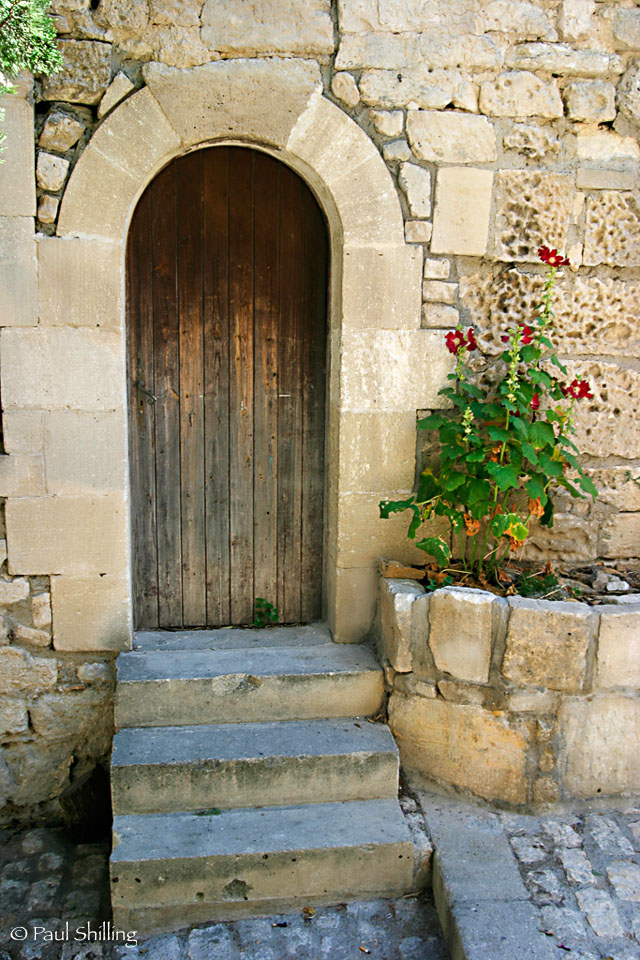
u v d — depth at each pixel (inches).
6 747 120.3
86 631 117.7
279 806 106.0
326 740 109.1
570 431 123.2
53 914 102.2
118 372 112.0
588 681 106.8
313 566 134.0
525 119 115.7
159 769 102.7
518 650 105.3
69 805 114.5
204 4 106.4
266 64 108.5
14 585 115.1
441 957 92.7
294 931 96.7
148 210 119.2
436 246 116.3
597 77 116.4
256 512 130.7
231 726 112.7
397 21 110.7
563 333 121.7
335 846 98.3
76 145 107.3
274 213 122.5
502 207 117.1
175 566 129.8
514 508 121.2
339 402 118.6
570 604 107.3
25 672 117.9
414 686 111.3
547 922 90.3
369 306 116.2
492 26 112.8
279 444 129.3
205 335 124.0
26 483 112.3
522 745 107.9
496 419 117.5
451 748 110.7
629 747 109.8
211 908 98.2
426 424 116.2
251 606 133.0
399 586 114.5
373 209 114.1
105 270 109.4
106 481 114.1
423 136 113.5
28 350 109.4
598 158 118.3
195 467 127.5
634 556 128.2
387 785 107.7
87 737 121.6
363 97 111.6
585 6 114.0
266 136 110.5
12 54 87.1
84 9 104.5
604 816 109.0
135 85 107.2
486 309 120.3
